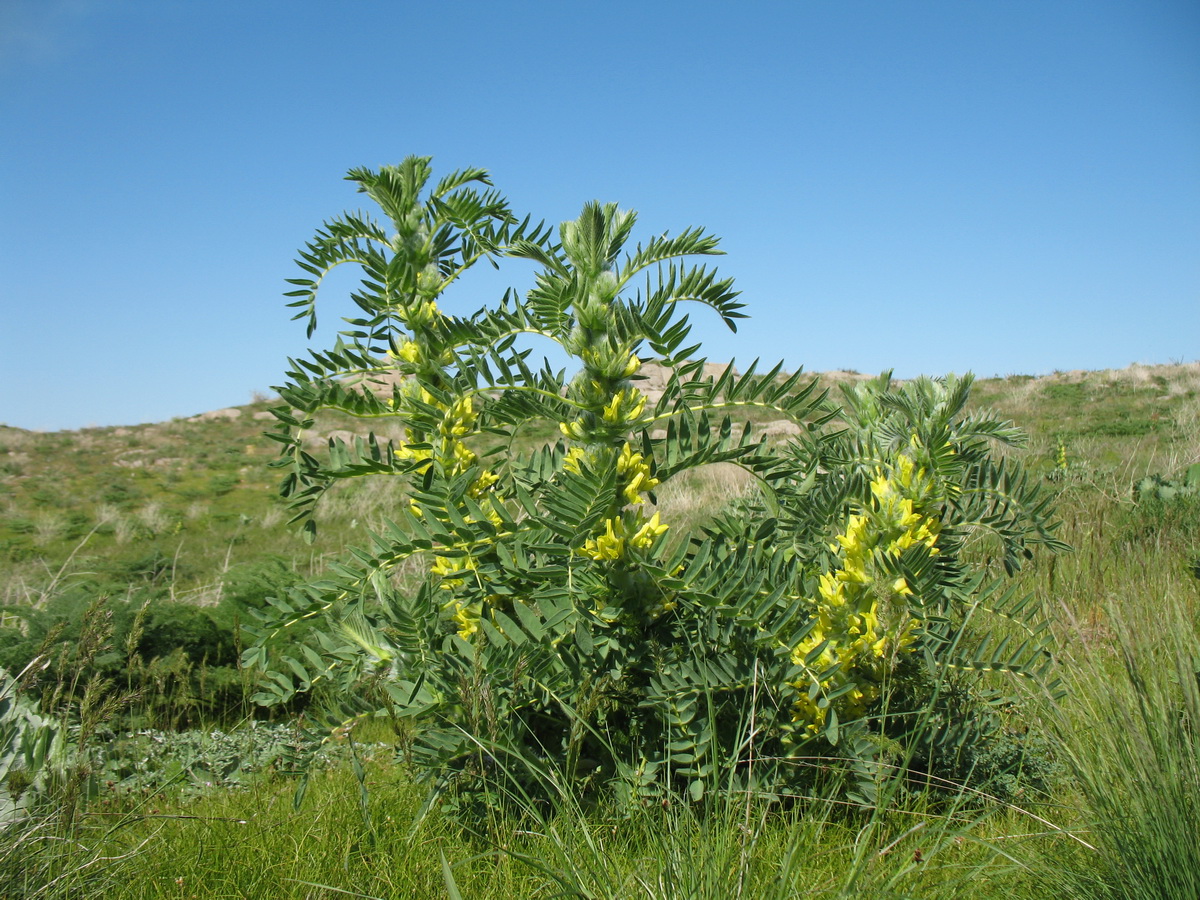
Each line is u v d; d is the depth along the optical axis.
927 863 2.16
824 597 2.64
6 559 11.19
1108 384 25.36
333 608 2.73
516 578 2.53
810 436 2.76
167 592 6.46
